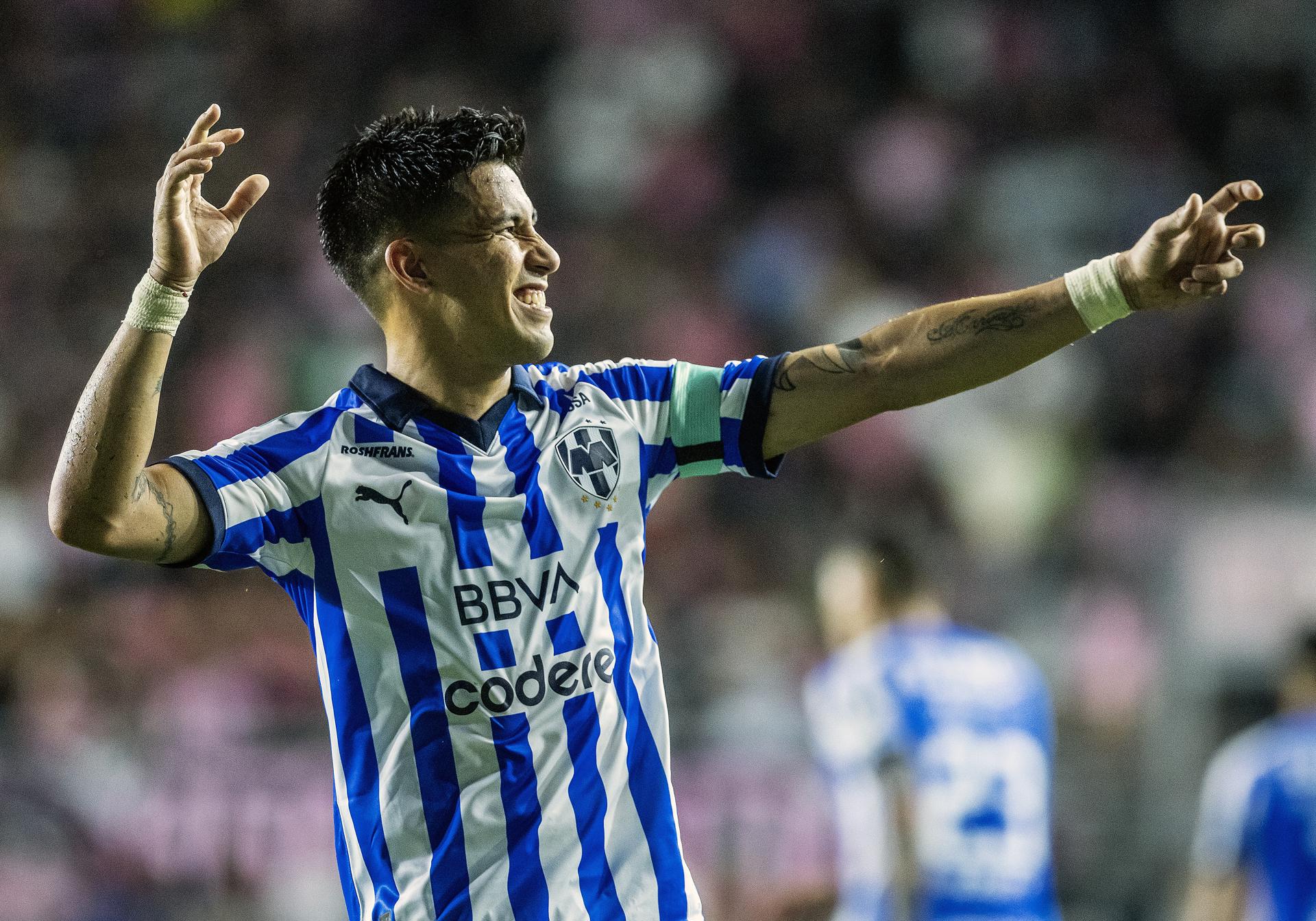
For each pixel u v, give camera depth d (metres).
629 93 49.38
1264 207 48.56
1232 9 51.66
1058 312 10.66
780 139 49.00
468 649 10.32
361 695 10.43
